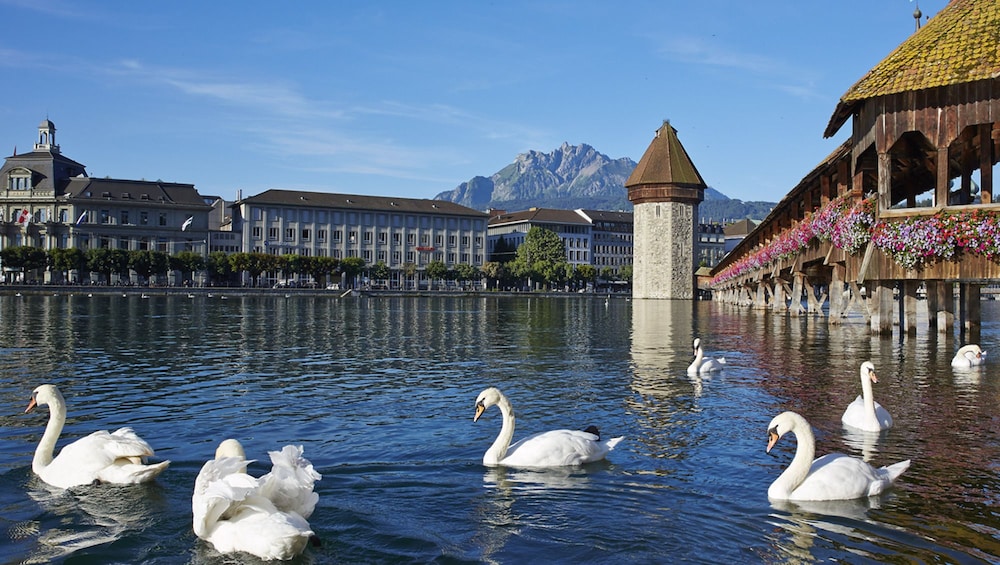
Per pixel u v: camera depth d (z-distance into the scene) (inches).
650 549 309.6
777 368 874.1
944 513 346.3
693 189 4992.6
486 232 6998.0
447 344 1268.5
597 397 685.9
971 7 1011.3
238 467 314.3
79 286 4271.7
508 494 380.5
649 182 4990.2
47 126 5841.5
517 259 6953.7
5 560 300.5
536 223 7864.2
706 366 826.8
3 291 4082.2
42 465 414.9
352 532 328.8
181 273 5659.5
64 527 334.0
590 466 432.1
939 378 762.2
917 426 528.4
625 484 395.9
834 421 551.2
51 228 5462.6
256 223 6048.2
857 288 1822.1
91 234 5561.0
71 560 299.3
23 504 364.2
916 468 417.7
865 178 1461.6
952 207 941.2
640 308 3159.5
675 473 416.5
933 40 992.2
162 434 529.3
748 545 312.5
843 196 1186.0
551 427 547.8
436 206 6899.6
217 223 6732.3
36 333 1390.3
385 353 1104.2
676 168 4970.5
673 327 1722.4
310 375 846.5
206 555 301.9
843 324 1603.1
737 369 874.1
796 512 349.4
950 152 1229.1
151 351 1093.1
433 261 6535.4
